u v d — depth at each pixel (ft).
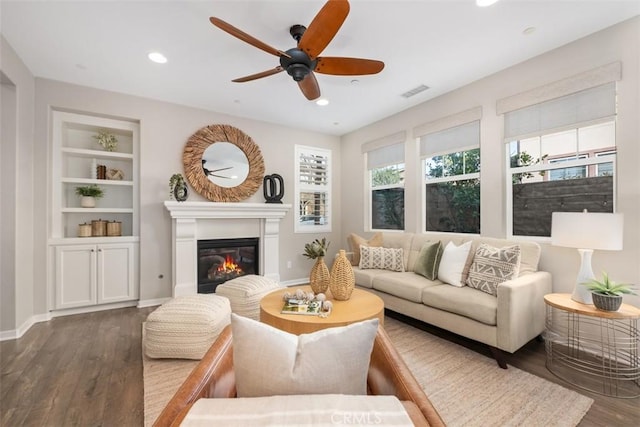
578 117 8.32
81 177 12.26
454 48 8.66
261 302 7.41
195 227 12.87
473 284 8.63
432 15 7.22
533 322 7.72
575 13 7.17
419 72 10.05
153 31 7.85
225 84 10.98
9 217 9.06
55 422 5.29
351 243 13.58
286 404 2.25
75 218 12.13
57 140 11.12
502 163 9.99
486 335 7.42
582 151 8.41
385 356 3.30
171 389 6.30
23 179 9.65
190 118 13.20
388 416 2.18
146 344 7.57
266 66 9.67
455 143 11.53
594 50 7.92
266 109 13.52
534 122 9.25
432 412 2.38
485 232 10.45
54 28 7.70
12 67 8.73
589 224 6.64
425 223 13.03
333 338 2.75
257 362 2.63
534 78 9.12
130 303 12.17
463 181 11.59
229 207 13.48
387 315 11.10
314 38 6.38
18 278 9.29
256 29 7.77
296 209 16.24
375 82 10.77
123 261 11.91
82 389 6.29
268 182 15.20
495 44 8.46
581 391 6.21
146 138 12.25
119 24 7.55
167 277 12.62
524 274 8.33
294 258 16.14
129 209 12.35
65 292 10.90
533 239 9.41
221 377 3.09
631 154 7.36
